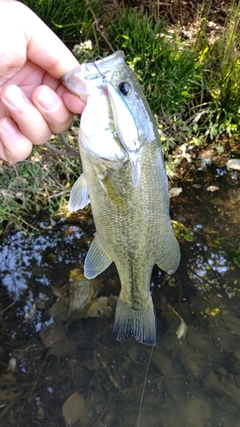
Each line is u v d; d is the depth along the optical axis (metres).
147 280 0.26
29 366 0.36
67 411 0.34
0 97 0.22
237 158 0.58
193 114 0.61
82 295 0.41
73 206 0.23
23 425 0.33
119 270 0.25
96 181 0.21
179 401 0.35
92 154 0.20
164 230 0.24
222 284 0.43
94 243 0.24
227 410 0.35
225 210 0.51
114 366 0.37
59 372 0.36
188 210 0.50
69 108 0.21
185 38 0.68
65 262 0.44
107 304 0.40
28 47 0.21
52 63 0.22
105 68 0.20
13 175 0.48
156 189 0.22
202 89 0.60
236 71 0.60
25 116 0.20
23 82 0.22
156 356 0.37
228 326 0.40
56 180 0.50
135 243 0.23
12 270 0.43
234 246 0.46
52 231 0.46
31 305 0.40
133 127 0.20
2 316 0.39
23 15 0.20
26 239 0.46
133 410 0.34
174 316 0.40
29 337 0.38
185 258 0.45
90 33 0.59
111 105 0.20
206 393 0.35
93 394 0.35
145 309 0.28
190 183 0.54
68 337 0.38
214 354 0.38
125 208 0.22
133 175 0.21
